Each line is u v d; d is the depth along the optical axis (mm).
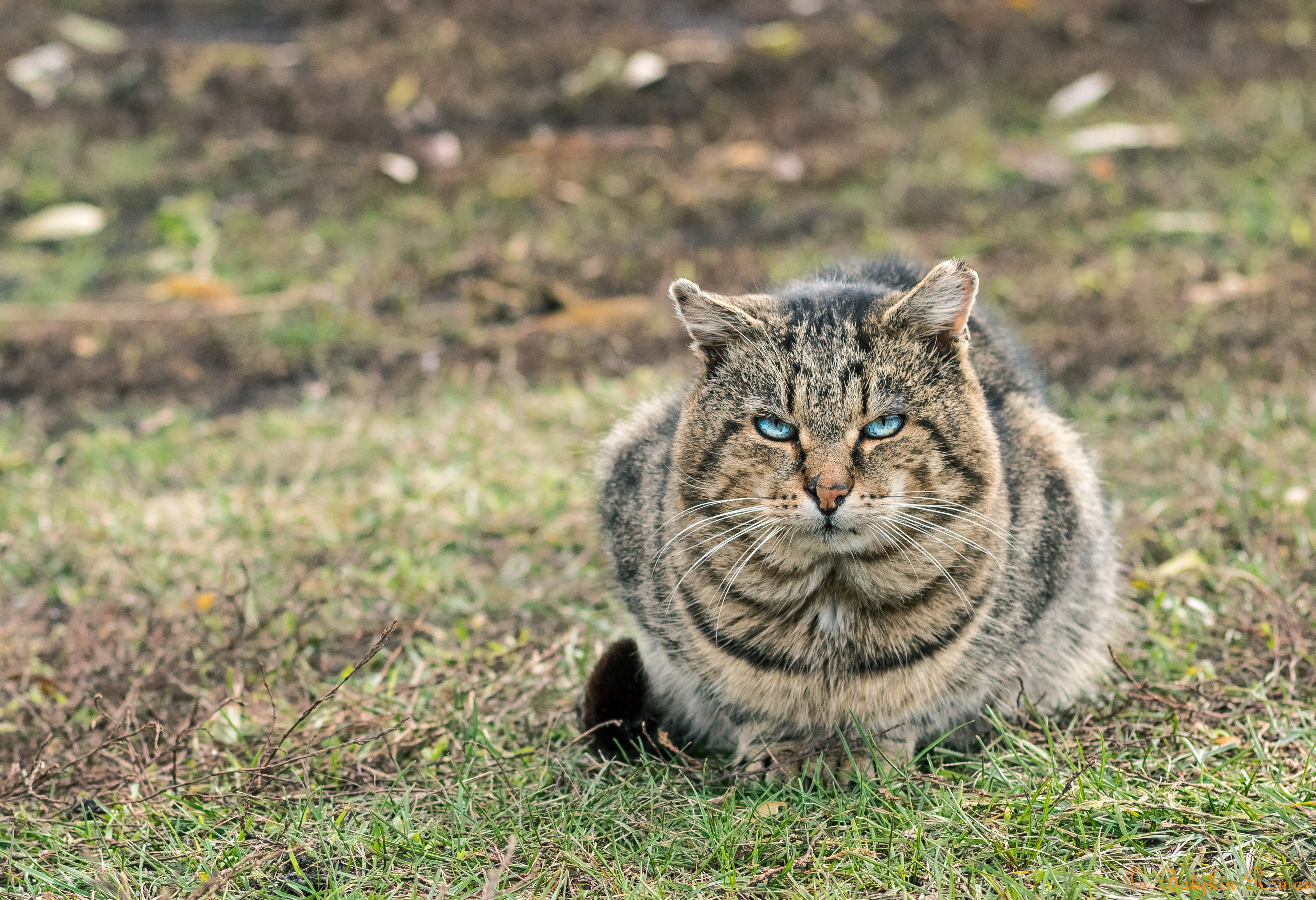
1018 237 12164
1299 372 9281
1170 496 7926
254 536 8094
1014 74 15664
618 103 15656
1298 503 7465
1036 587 5766
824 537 5199
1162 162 13516
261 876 4789
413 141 14859
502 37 17078
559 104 15664
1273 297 10383
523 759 5629
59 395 10570
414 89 15734
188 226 13266
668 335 10883
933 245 12133
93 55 16531
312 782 5496
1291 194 12352
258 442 9539
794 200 13484
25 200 13914
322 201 13938
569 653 6504
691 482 5527
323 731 5891
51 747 5938
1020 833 4824
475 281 12086
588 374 10398
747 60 16109
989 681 5688
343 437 9445
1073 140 13867
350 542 8008
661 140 14992
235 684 6383
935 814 4934
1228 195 12500
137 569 7668
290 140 15062
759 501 5305
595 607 7160
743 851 4832
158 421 10047
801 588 5355
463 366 10758
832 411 5215
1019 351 7074
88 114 15492
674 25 17469
